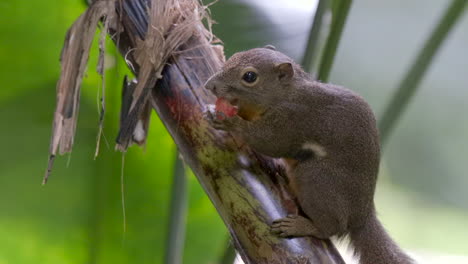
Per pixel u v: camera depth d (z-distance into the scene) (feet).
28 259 33.73
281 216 22.67
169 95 25.30
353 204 27.25
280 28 31.50
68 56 25.11
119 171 33.76
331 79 58.80
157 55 25.36
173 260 30.58
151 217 34.01
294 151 27.89
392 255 27.63
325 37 31.35
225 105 25.31
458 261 50.85
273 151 26.99
